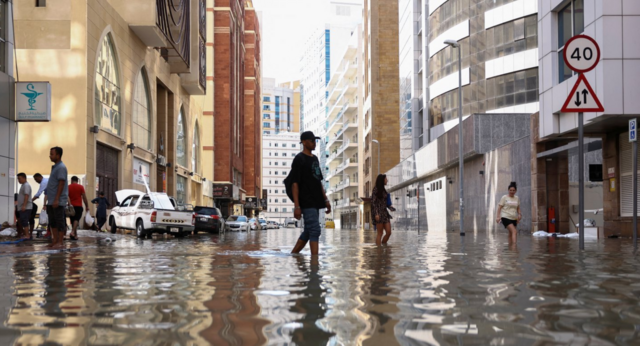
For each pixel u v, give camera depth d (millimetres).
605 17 16906
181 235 30625
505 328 3105
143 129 37688
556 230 24188
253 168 100625
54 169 13742
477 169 35938
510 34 41531
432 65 49594
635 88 16844
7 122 19578
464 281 5500
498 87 42250
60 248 12938
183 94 49281
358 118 94188
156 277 5969
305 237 10102
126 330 3049
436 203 47438
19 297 4445
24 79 26562
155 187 39938
